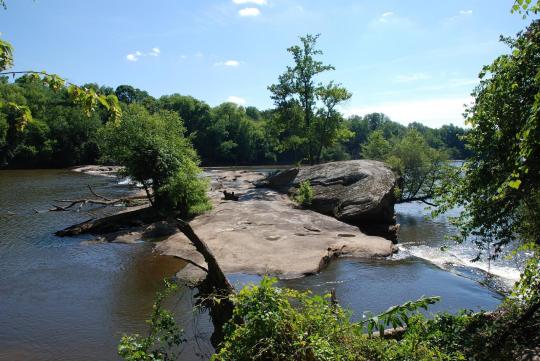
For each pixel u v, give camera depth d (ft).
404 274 44.75
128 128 68.85
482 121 23.15
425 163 105.50
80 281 41.50
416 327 17.74
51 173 177.27
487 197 23.97
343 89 115.85
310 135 119.24
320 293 38.60
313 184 85.25
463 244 59.47
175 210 70.38
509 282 42.45
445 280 42.93
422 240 63.93
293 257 47.50
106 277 42.65
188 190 69.92
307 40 113.70
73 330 30.91
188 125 274.98
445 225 76.64
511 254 20.35
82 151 220.84
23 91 218.38
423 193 114.01
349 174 82.07
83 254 51.47
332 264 48.06
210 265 26.66
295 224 62.34
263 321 13.78
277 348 13.55
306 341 13.57
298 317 14.49
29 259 49.24
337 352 14.03
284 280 41.91
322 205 75.87
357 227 64.69
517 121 20.03
